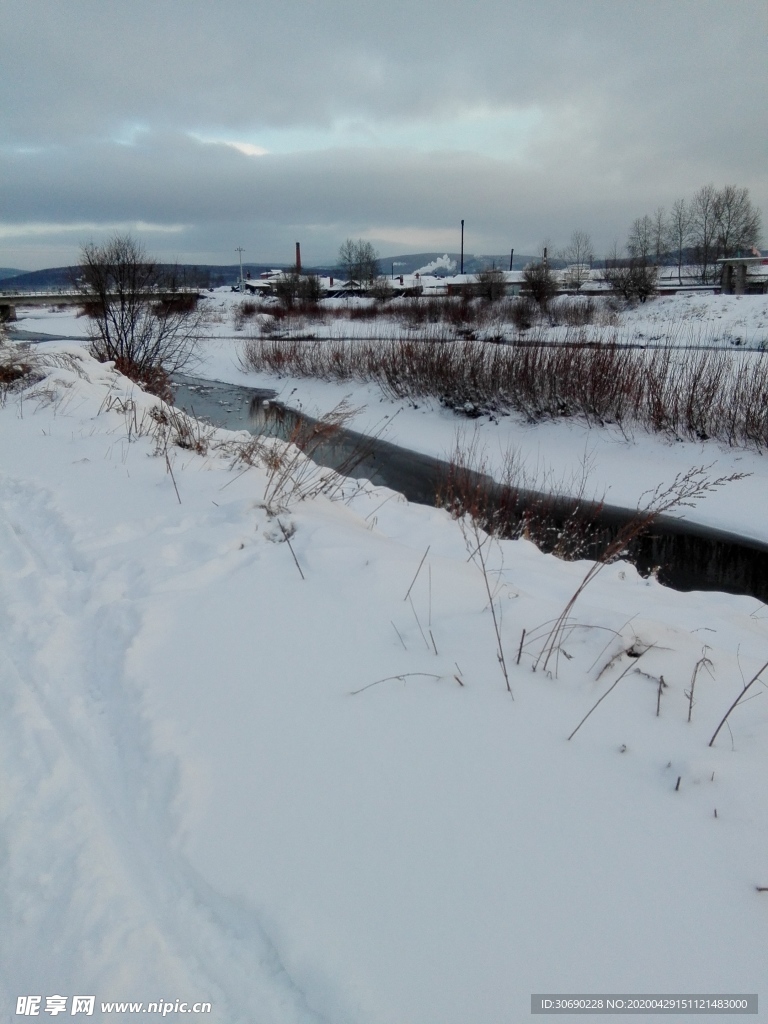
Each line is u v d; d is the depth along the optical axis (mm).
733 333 22656
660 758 2238
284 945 1584
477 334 24312
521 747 2244
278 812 1964
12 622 3053
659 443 11469
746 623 4605
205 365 23359
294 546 3789
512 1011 1430
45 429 6977
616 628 2973
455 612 3131
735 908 1696
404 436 13664
